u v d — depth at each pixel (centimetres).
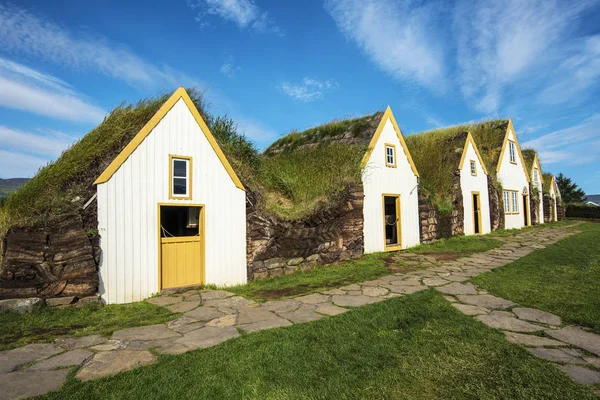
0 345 467
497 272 939
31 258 639
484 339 477
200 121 888
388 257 1244
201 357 422
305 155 1466
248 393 346
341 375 381
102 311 656
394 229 1532
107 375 377
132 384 358
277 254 988
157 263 791
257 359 418
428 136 2352
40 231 655
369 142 1388
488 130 2581
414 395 344
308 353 435
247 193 970
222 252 893
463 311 613
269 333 502
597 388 351
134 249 761
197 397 338
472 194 2022
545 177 3559
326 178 1241
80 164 756
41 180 728
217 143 927
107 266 721
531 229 2398
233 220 920
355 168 1291
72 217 689
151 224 790
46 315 606
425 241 1591
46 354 436
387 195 1420
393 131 1505
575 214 4172
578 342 473
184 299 738
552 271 930
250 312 629
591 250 1306
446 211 1747
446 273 950
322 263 1103
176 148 841
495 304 654
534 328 527
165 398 336
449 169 1922
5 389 343
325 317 583
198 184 868
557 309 614
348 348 449
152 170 801
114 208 740
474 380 369
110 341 484
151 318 601
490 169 2312
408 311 602
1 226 670
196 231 970
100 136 805
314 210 1093
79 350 450
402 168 1520
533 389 349
